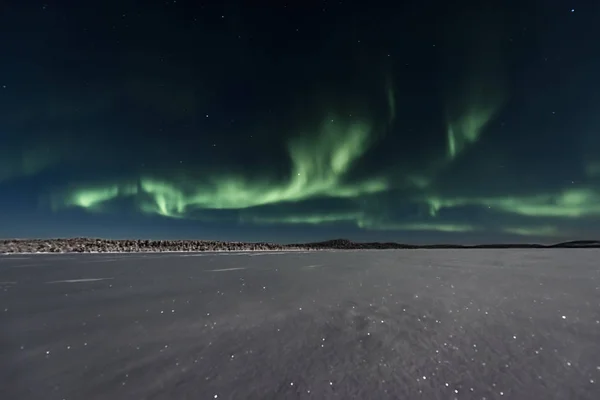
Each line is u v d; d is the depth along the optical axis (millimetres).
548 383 1819
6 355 2201
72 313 3350
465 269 8586
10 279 6051
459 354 2262
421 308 3676
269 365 2057
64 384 1779
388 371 1979
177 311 3473
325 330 2816
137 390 1714
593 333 2725
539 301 4066
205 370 1972
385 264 10508
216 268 8516
